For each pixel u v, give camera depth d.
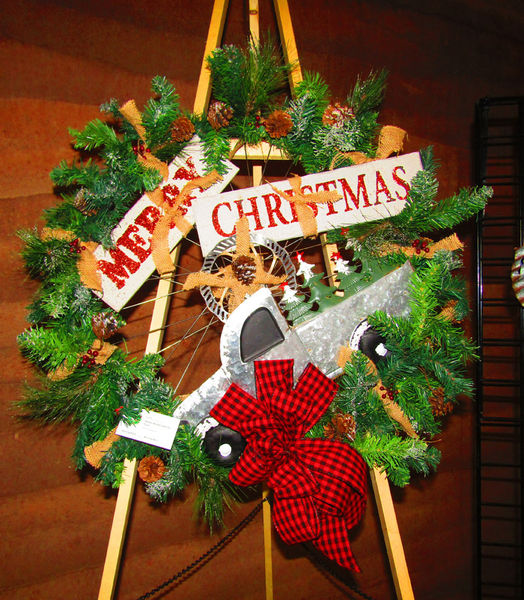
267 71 0.94
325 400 0.90
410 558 1.30
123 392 0.91
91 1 1.06
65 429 1.10
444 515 1.33
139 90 1.09
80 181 0.92
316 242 1.17
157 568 1.16
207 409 0.90
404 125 1.26
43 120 1.05
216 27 0.96
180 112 0.93
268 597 1.15
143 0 1.09
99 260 0.91
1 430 1.06
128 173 0.91
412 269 0.95
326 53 1.20
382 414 0.94
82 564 1.12
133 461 0.93
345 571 1.27
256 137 0.95
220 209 0.92
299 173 1.19
